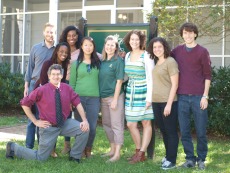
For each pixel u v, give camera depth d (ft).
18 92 37.40
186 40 18.88
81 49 20.76
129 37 20.25
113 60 20.53
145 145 20.65
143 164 20.11
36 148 23.07
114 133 20.93
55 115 19.66
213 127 28.45
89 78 20.66
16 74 38.50
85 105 20.79
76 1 48.52
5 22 45.98
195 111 19.01
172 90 19.01
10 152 20.47
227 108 27.78
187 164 19.52
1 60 44.34
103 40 22.70
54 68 19.56
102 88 20.81
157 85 19.51
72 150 20.29
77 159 20.25
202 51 18.72
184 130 19.29
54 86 19.79
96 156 21.76
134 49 20.22
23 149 20.39
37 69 21.99
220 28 29.37
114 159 20.75
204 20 29.71
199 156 19.49
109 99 20.94
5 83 37.35
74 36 21.53
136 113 20.27
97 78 20.77
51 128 19.74
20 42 47.91
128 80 20.71
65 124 20.08
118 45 20.90
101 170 18.84
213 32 29.94
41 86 19.88
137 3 42.80
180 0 30.09
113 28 22.45
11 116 36.86
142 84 20.20
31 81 22.22
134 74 20.16
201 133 19.08
